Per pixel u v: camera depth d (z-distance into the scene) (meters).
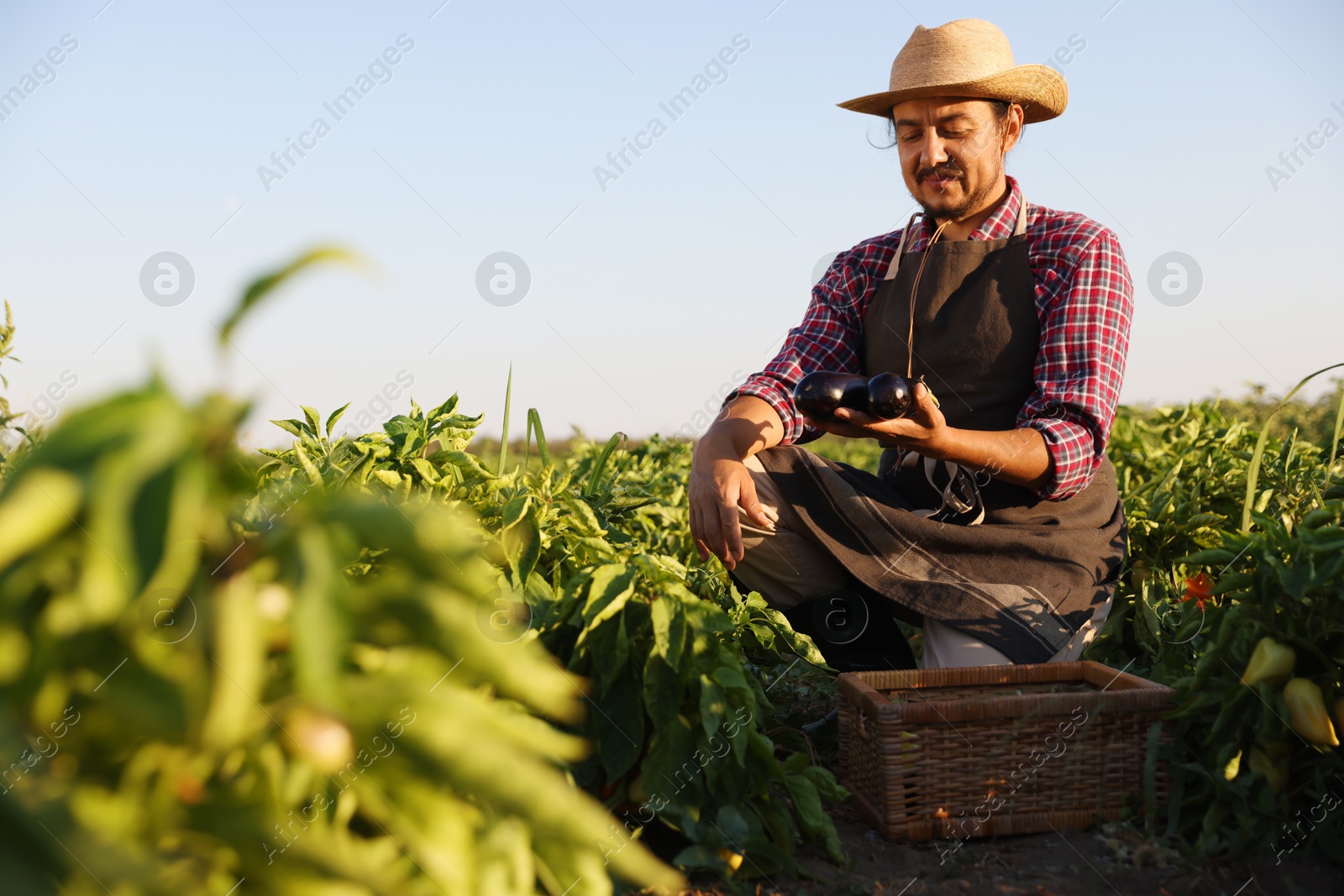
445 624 0.88
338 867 0.92
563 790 0.95
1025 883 1.95
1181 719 2.16
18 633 0.81
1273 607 2.04
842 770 2.44
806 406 2.48
